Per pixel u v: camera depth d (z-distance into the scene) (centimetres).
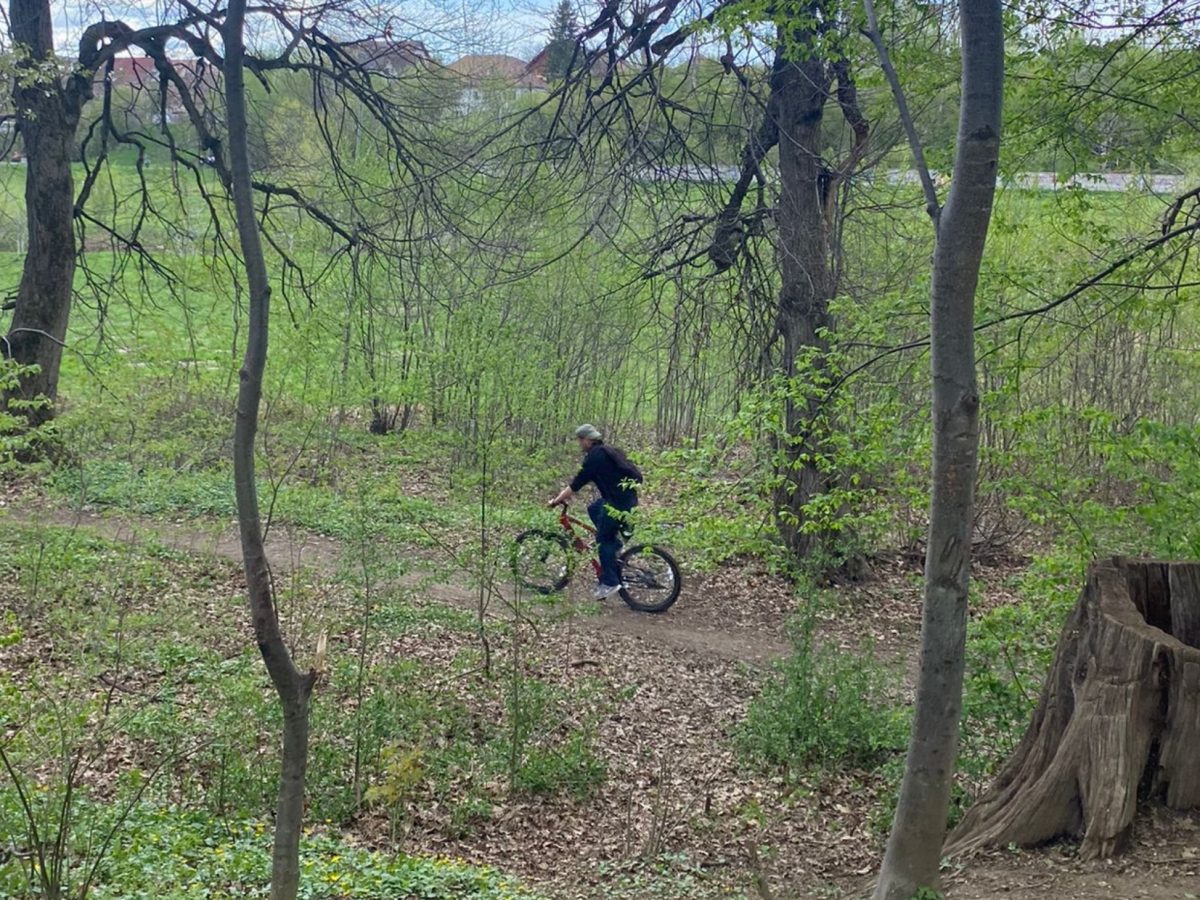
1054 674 635
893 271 1521
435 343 1881
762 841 800
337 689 952
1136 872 555
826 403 958
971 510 528
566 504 1312
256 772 815
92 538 1334
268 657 440
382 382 1966
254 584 434
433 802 855
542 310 2003
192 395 1831
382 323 2084
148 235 2236
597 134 1345
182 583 1268
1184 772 579
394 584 1142
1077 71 927
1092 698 596
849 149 1534
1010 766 649
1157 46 899
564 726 1004
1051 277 1009
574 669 1153
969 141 504
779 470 1091
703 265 1475
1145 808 587
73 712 719
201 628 1109
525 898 652
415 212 1744
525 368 1703
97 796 709
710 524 998
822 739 934
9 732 709
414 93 1798
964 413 518
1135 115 945
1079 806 598
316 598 1238
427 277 1973
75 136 1838
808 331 1448
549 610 1166
